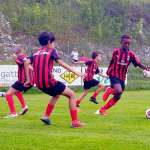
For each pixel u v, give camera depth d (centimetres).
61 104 1792
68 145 771
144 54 4841
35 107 1636
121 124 1057
